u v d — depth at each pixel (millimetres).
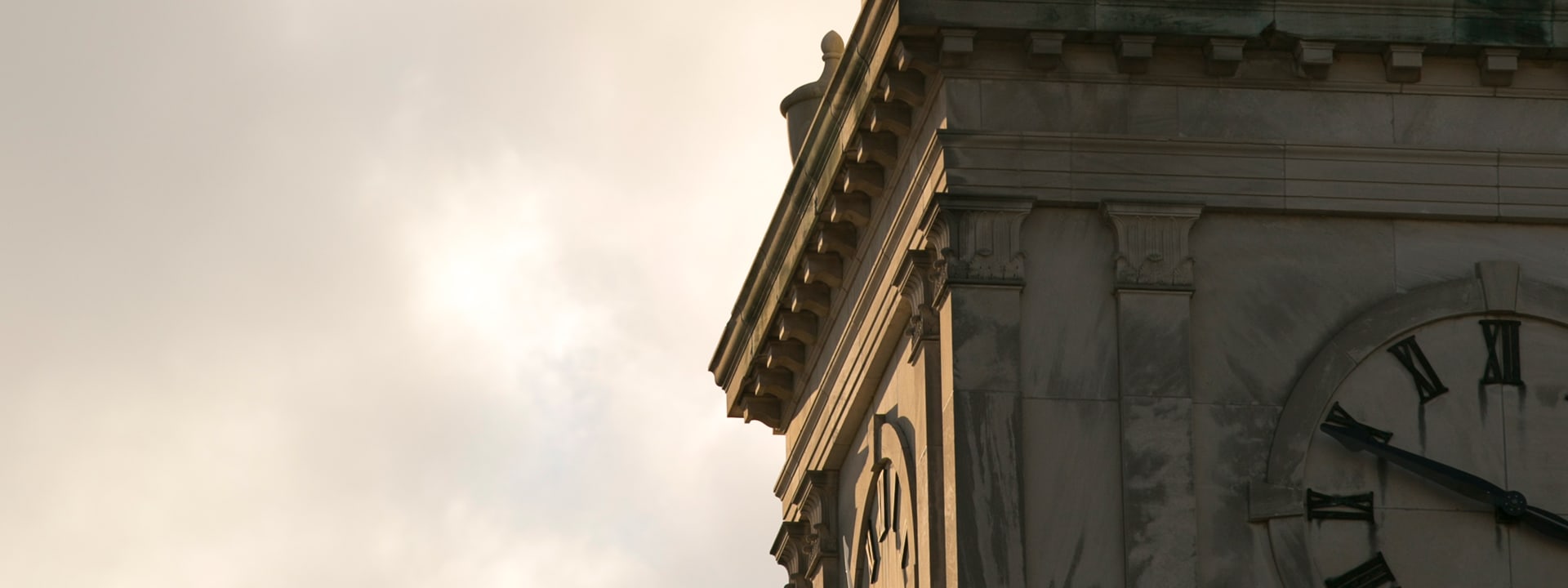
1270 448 53531
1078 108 54656
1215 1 54688
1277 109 54969
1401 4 54969
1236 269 54406
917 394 55688
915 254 54844
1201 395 53750
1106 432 53375
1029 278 54031
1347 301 54406
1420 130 55125
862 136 57000
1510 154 55031
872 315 58875
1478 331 54469
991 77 54719
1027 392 53469
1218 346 54031
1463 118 55250
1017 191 54188
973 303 53781
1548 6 55219
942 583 53906
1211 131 54781
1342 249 54625
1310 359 54031
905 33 54469
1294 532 53125
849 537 62000
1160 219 54219
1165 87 54875
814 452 63719
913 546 55875
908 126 56250
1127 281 53906
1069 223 54312
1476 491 53500
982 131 54375
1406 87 55219
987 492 52969
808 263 60938
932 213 54188
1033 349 53688
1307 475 53531
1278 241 54562
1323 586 53062
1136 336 53750
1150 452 53219
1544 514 53594
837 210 58938
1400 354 54188
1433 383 54094
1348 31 54781
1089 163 54438
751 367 64938
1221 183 54562
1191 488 53094
